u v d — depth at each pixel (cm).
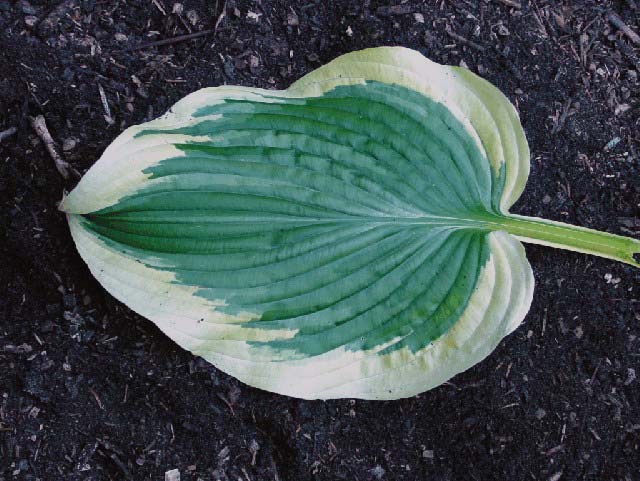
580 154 69
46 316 61
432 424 65
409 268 59
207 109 57
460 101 59
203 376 63
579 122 69
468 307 59
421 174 59
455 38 67
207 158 57
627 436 68
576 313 68
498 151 60
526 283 59
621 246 61
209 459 63
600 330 68
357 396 58
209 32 64
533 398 67
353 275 58
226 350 57
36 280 61
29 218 60
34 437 60
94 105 62
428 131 59
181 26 64
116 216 56
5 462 60
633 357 68
